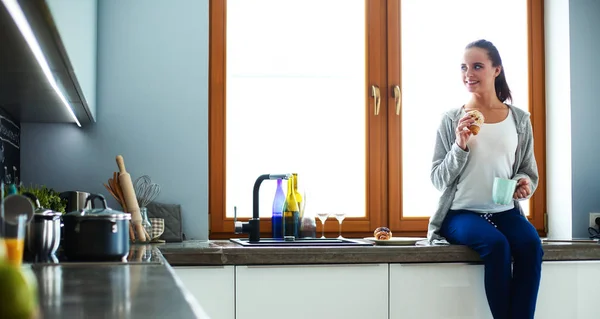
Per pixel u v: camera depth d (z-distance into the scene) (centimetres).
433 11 388
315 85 378
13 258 148
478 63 340
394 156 380
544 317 313
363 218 377
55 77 221
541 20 395
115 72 345
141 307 107
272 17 376
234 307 293
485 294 306
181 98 349
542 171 392
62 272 165
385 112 382
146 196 344
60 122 337
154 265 189
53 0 155
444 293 304
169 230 336
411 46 386
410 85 386
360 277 299
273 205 351
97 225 198
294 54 377
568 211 379
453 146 321
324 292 297
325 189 376
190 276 291
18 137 328
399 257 302
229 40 374
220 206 367
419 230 380
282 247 296
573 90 380
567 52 383
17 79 221
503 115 338
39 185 335
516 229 313
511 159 331
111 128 343
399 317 301
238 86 373
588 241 336
